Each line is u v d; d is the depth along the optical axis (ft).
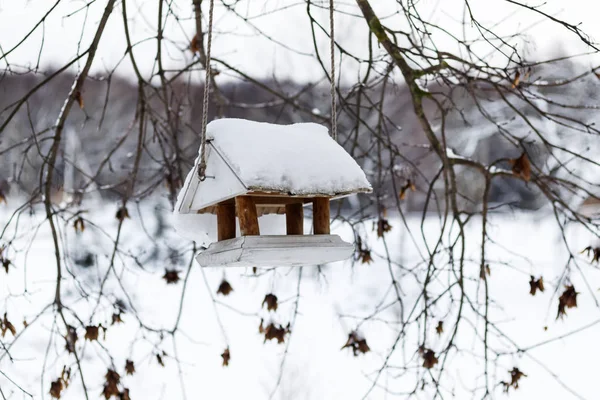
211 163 9.46
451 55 13.44
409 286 29.91
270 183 8.61
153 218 30.42
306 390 21.42
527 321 27.91
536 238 37.17
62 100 39.14
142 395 21.48
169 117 17.25
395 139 38.37
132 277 29.12
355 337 14.67
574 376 22.82
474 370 23.72
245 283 27.02
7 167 32.86
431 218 43.21
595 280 32.65
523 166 14.32
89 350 24.29
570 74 26.02
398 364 23.32
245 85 34.91
